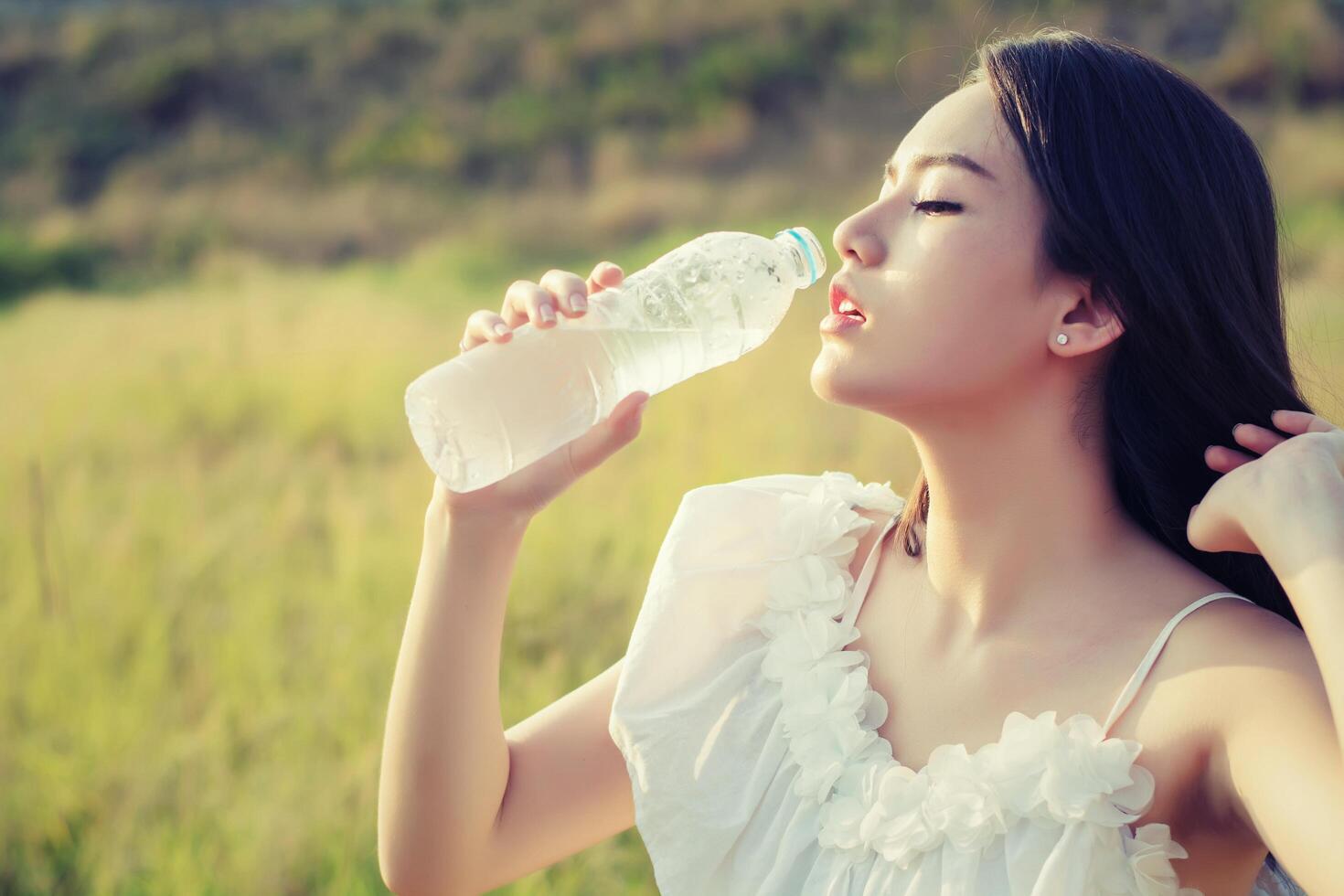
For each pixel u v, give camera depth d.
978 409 1.31
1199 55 20.81
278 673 3.87
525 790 1.52
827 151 20.83
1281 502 1.20
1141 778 1.19
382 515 5.37
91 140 24.88
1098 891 1.17
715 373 6.73
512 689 3.60
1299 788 1.10
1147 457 1.35
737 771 1.41
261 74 26.66
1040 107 1.28
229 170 23.66
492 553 1.44
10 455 6.42
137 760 3.40
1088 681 1.27
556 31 26.92
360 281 15.55
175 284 17.31
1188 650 1.23
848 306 1.34
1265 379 1.34
